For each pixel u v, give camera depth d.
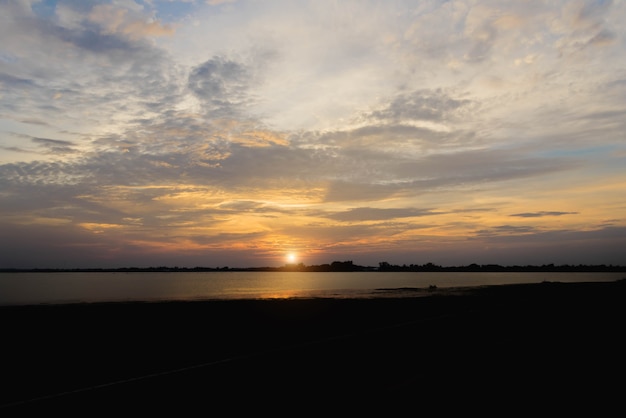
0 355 13.14
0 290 68.50
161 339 15.72
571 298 15.74
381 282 115.81
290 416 4.33
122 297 49.66
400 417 4.34
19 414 3.10
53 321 20.77
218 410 4.27
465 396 5.05
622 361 6.96
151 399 3.83
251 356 4.82
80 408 3.39
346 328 17.86
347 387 5.21
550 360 6.97
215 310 25.73
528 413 4.53
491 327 9.69
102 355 13.00
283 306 27.97
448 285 81.56
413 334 7.21
